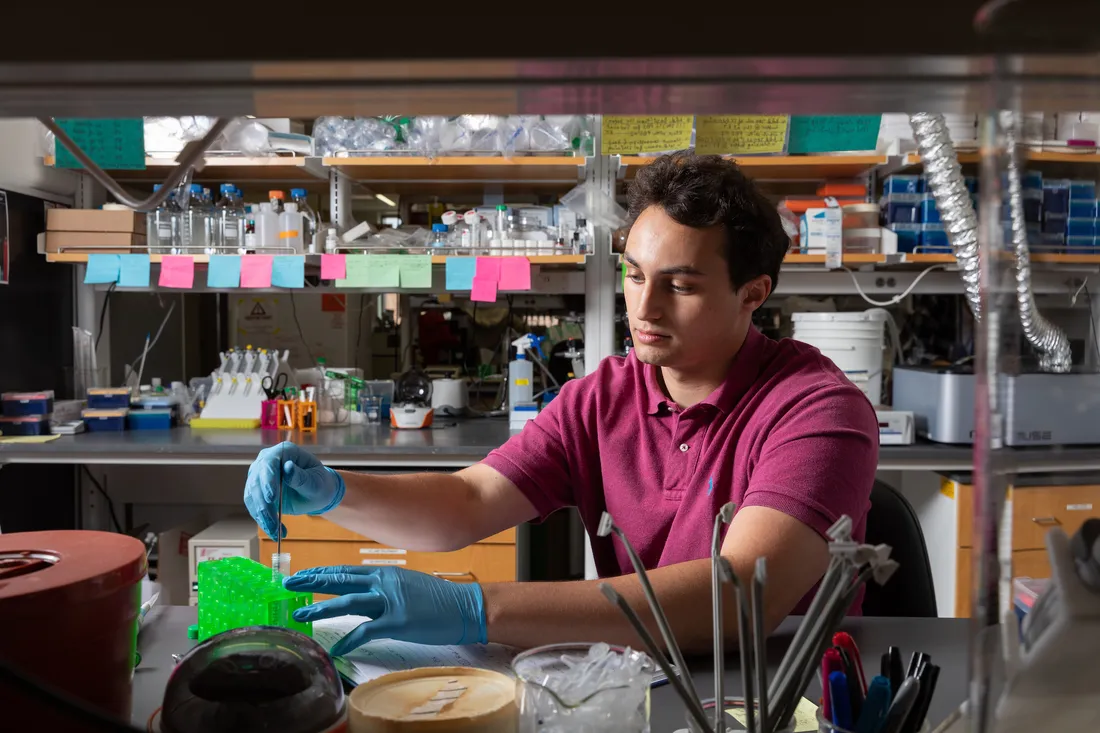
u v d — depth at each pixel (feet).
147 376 10.66
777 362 4.27
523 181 9.57
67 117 1.73
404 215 10.49
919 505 8.40
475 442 7.90
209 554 8.10
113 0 1.28
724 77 1.43
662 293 3.94
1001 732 1.55
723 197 3.86
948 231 3.81
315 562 7.57
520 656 2.23
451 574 7.60
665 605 2.94
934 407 7.96
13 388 8.58
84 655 1.98
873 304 9.30
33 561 2.15
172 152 8.62
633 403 4.56
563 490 4.66
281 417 8.84
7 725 1.76
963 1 1.27
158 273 9.14
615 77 1.43
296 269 8.59
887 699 1.94
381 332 10.77
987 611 1.58
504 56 1.29
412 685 2.29
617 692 1.98
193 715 1.82
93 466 9.72
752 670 1.77
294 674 1.92
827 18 1.27
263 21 1.28
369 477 4.17
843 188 8.85
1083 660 1.48
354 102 1.59
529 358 9.52
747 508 3.38
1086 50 1.28
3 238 8.34
